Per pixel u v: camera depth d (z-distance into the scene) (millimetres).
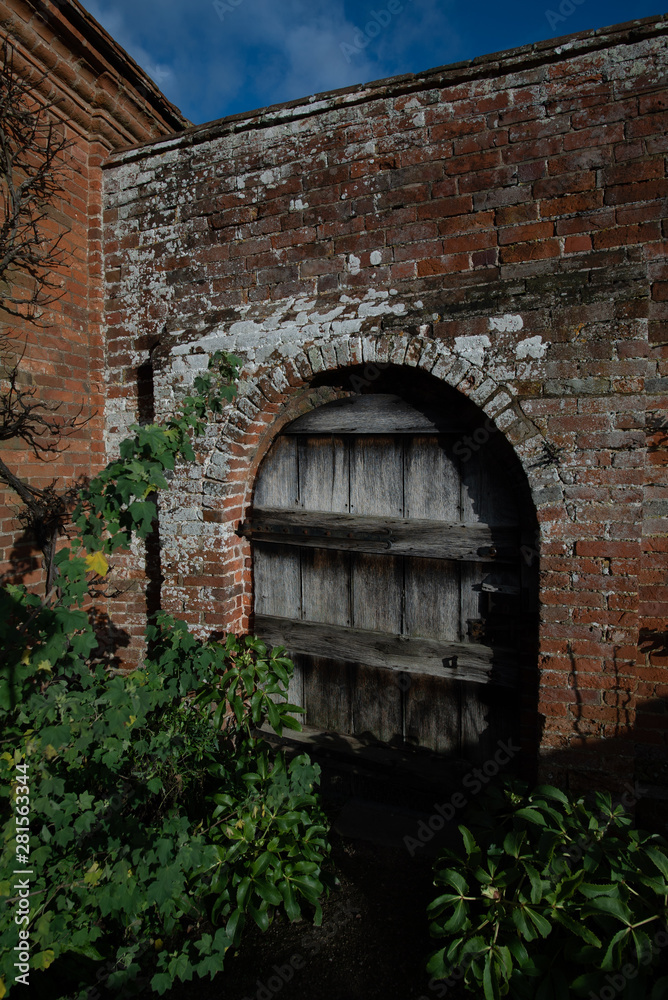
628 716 2373
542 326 2420
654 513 2424
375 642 3068
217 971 2014
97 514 2301
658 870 1924
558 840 2059
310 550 3234
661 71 2322
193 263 3250
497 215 2578
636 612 2350
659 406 2391
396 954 2195
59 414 3277
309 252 2941
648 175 2355
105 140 3508
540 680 2490
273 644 3322
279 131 2971
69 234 3338
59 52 3053
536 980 1847
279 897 2168
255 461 3266
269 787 2557
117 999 1983
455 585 2916
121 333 3512
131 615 3570
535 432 2436
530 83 2502
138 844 2008
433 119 2666
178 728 2705
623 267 2348
